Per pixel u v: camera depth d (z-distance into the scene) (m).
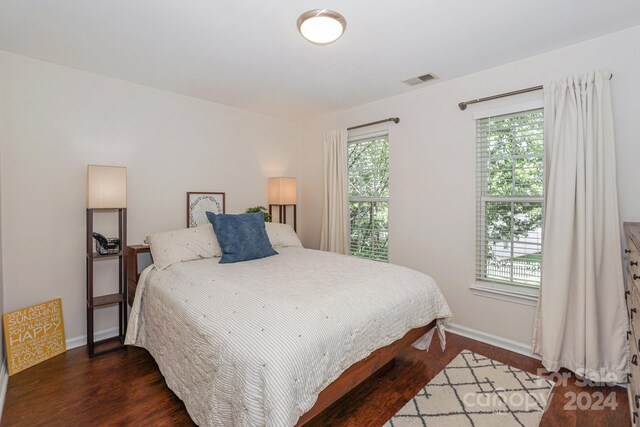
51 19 1.94
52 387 2.08
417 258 3.21
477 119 2.78
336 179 3.86
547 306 2.31
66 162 2.62
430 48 2.34
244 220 2.91
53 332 2.49
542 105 2.42
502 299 2.67
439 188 3.04
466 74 2.82
